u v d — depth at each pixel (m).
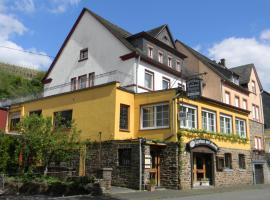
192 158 22.23
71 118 24.97
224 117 26.84
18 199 14.56
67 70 31.92
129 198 15.48
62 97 25.92
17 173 19.52
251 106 40.81
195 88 22.36
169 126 21.97
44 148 18.98
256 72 43.34
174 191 19.52
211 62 40.03
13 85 51.44
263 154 31.81
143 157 20.06
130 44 28.61
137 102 23.84
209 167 24.39
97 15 31.69
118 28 32.78
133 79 26.34
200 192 19.44
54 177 19.00
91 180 16.88
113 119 22.34
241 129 28.97
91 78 29.66
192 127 23.19
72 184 16.28
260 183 30.61
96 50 29.95
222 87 35.59
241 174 27.67
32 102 28.02
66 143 19.84
